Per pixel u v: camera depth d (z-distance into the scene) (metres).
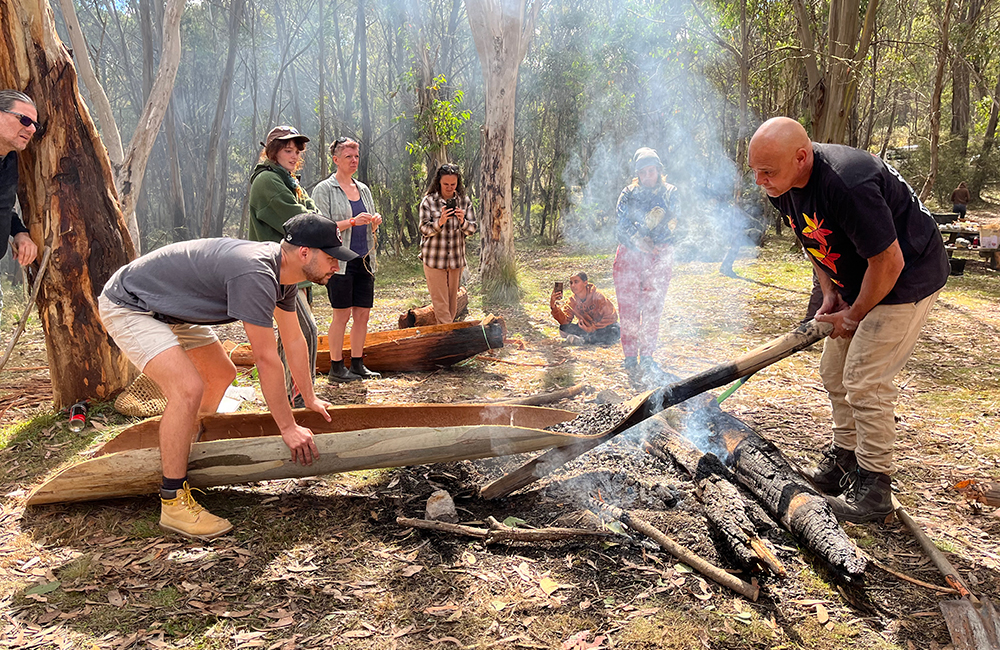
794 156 2.96
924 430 4.66
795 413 5.04
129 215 8.82
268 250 3.18
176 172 16.50
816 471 3.81
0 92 4.01
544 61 21.25
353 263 5.65
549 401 5.02
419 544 3.16
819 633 2.56
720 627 2.58
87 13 20.80
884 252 2.94
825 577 2.88
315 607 2.69
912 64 21.03
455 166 6.95
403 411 4.00
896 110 30.20
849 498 3.43
